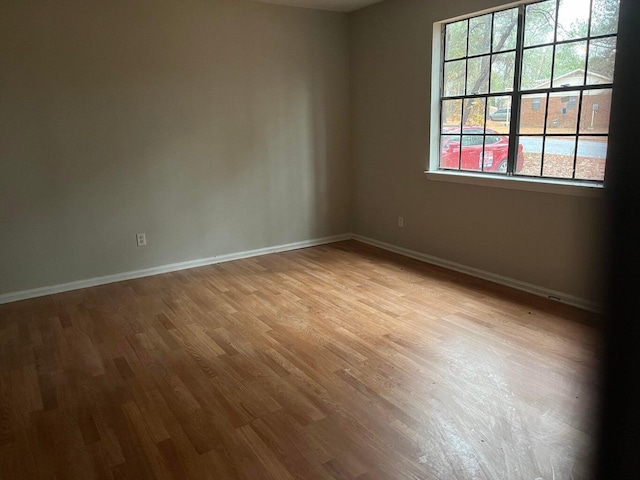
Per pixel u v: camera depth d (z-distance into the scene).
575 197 3.40
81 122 4.06
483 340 3.01
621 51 0.59
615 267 0.62
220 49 4.59
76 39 3.94
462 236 4.38
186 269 4.74
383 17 4.86
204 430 2.21
